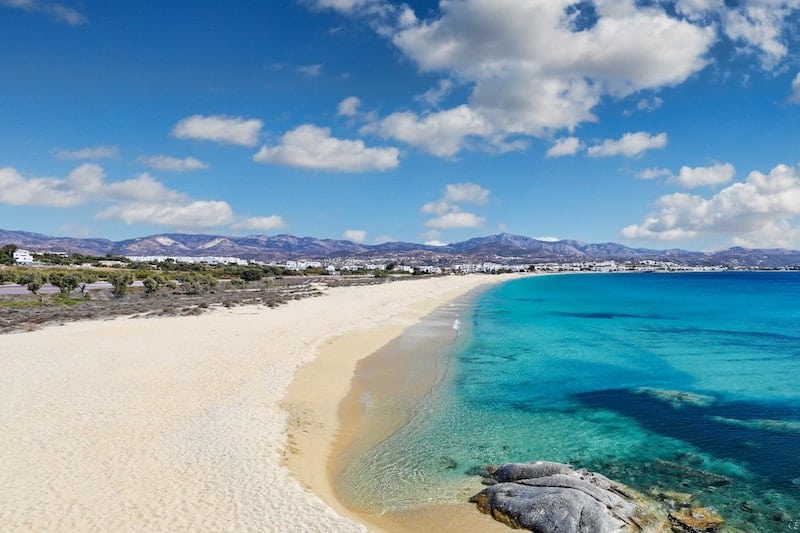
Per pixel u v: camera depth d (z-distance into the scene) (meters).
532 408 22.89
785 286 139.88
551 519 12.03
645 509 13.20
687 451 17.84
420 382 27.11
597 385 27.06
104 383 22.41
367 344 36.78
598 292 112.94
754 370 31.03
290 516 12.27
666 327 51.72
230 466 14.73
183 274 104.56
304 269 189.12
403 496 14.37
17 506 12.06
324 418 20.27
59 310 49.84
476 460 17.00
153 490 13.12
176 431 17.14
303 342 34.31
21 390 21.08
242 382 23.59
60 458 14.77
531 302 82.50
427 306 70.38
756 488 14.92
